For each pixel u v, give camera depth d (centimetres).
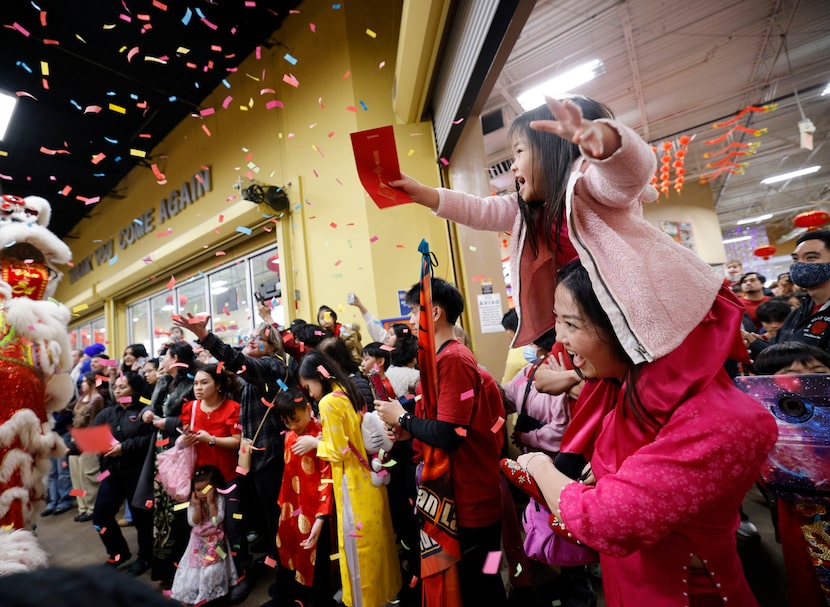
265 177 450
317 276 389
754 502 259
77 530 329
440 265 359
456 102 268
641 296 56
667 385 58
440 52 281
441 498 121
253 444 215
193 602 190
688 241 851
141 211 684
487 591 122
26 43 400
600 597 177
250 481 242
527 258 85
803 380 103
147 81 491
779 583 175
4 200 168
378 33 382
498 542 127
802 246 206
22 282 160
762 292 355
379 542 158
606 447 71
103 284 756
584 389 89
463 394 120
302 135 410
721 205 1230
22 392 141
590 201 62
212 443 211
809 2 421
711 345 59
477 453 127
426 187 99
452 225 338
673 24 429
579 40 429
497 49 212
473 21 219
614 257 58
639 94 564
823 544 107
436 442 116
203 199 544
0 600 23
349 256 366
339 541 156
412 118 351
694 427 54
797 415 104
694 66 516
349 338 281
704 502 52
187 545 214
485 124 536
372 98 371
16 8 361
